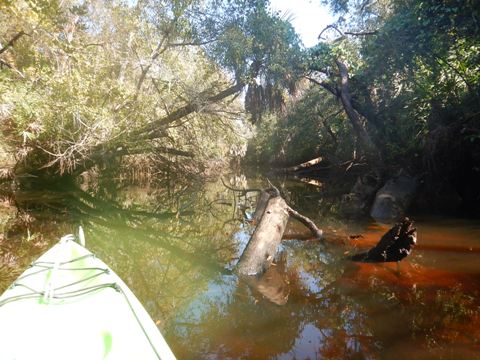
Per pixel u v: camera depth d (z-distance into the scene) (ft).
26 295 7.53
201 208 35.65
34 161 40.98
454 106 30.30
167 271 16.22
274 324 10.77
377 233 22.08
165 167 56.18
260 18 39.86
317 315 11.28
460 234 20.61
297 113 57.26
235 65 41.98
